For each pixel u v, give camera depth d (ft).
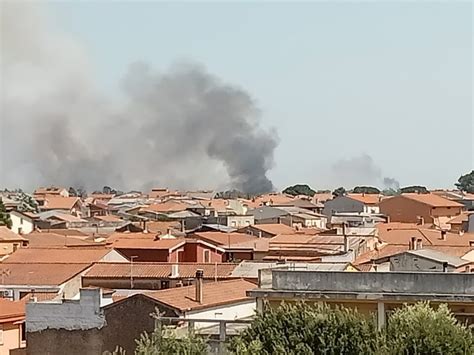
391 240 322.14
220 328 134.31
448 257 210.79
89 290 161.27
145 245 296.30
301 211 585.63
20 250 275.59
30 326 163.84
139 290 225.76
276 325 123.03
